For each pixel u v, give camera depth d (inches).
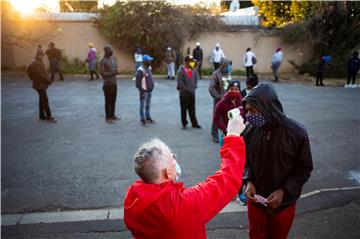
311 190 198.7
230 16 826.8
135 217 68.9
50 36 772.6
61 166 241.1
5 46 767.7
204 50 791.7
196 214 66.2
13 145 288.5
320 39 749.3
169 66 690.2
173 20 743.1
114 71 348.5
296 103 457.7
